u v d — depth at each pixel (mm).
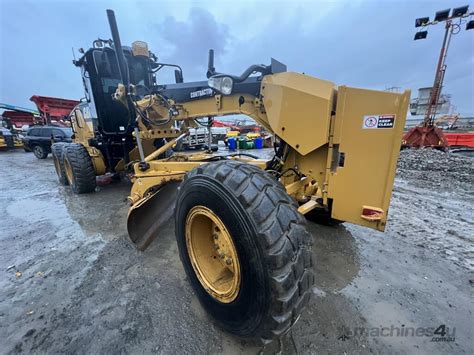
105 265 2326
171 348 1452
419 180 5531
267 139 15180
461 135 11109
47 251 2604
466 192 4590
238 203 1244
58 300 1862
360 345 1470
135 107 2850
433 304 1801
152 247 2662
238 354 1412
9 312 1746
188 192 1575
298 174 2035
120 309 1761
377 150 1669
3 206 4094
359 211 1805
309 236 1292
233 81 2070
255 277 1188
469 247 2594
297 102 1754
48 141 10594
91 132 4918
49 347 1471
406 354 1412
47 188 5383
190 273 1707
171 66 4066
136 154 4855
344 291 1938
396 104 1564
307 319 1663
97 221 3432
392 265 2287
